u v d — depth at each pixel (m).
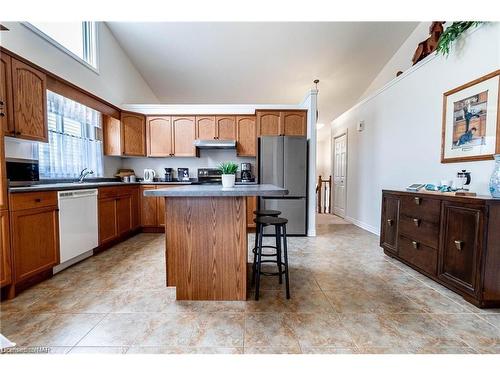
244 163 4.54
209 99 5.63
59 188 2.29
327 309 1.74
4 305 1.77
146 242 3.51
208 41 4.03
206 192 1.60
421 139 2.96
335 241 3.60
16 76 2.11
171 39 3.99
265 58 4.45
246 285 1.86
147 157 4.50
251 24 3.71
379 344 1.37
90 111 3.49
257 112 4.06
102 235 2.98
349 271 2.45
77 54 3.24
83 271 2.42
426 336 1.44
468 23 2.25
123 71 4.20
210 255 1.85
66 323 1.55
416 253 2.37
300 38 4.00
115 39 3.96
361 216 4.59
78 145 3.33
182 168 4.56
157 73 4.80
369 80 5.18
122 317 1.63
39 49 2.53
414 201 2.39
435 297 1.91
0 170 1.77
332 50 4.30
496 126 2.03
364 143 4.43
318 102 6.07
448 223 1.99
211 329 1.51
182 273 1.86
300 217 3.89
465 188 2.29
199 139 4.29
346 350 1.33
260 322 1.58
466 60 2.33
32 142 2.55
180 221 1.84
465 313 1.68
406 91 3.24
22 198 1.93
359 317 1.64
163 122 4.28
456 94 2.42
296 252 3.08
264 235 3.73
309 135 3.96
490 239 1.70
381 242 3.01
